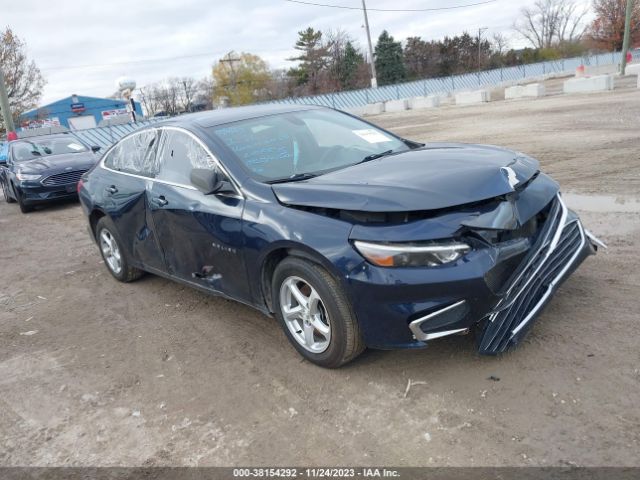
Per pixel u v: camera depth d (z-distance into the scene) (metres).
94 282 6.11
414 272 2.88
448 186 3.08
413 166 3.53
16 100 31.42
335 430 2.91
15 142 13.19
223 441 2.96
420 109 30.33
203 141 4.14
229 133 4.21
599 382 2.95
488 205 3.08
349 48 68.56
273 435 2.94
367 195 3.10
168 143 4.61
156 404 3.42
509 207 3.12
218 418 3.18
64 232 9.20
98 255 7.32
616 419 2.65
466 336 3.58
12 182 11.73
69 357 4.26
